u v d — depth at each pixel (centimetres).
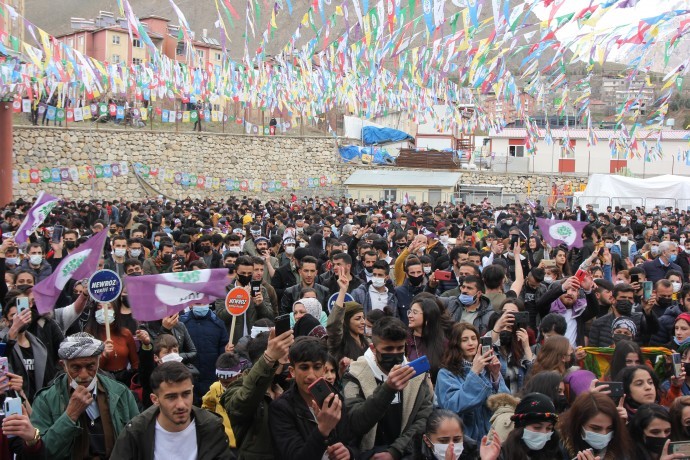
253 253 1467
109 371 781
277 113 4606
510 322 714
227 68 2611
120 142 3825
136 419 502
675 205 3572
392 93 2658
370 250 1144
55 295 815
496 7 1322
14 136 3503
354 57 1656
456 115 2598
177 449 494
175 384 488
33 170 3553
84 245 840
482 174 4641
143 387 773
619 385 548
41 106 3102
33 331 753
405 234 1530
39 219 1215
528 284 983
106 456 579
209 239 1470
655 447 532
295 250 1179
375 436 581
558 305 916
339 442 512
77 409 536
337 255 1052
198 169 4094
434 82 2230
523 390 643
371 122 4925
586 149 4712
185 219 2164
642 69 1752
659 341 933
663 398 684
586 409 515
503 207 3325
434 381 687
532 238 1430
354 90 2569
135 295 727
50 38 1905
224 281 747
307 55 2117
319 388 486
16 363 706
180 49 4597
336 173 4566
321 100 2638
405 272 1002
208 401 638
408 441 571
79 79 2420
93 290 722
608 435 514
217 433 505
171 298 734
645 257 1590
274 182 4375
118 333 795
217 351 887
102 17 4528
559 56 1577
